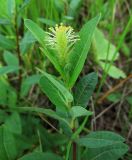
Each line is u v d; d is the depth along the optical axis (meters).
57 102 0.16
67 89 0.15
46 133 0.20
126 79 0.27
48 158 0.17
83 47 0.15
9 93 0.23
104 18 0.30
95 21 0.15
